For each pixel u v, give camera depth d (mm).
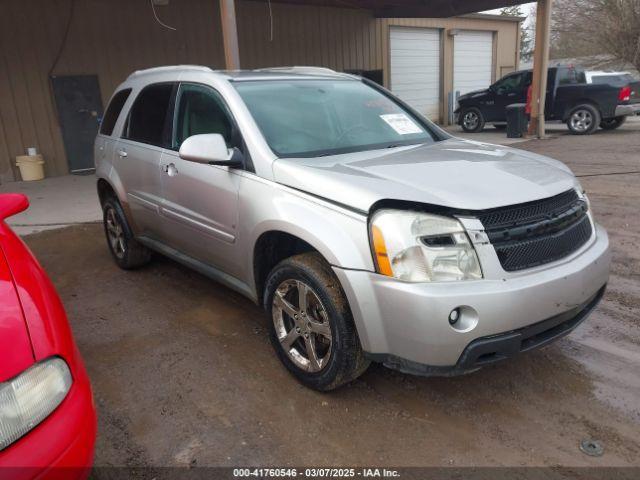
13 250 2424
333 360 2816
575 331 3672
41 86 11023
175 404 3000
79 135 11602
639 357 3318
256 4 14148
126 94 4918
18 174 10984
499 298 2426
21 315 1962
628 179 8359
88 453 1886
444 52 19734
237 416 2875
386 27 17641
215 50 13430
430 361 2477
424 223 2482
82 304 4461
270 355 3506
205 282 4844
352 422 2797
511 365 3277
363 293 2570
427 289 2412
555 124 17359
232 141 3467
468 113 16766
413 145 3676
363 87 4277
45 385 1847
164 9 12406
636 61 21344
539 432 2670
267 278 3189
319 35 15773
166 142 4117
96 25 11477
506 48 22188
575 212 2873
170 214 4082
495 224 2543
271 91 3730
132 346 3689
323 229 2717
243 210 3256
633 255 5074
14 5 10461
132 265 5133
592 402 2891
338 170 2930
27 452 1715
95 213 7848
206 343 3695
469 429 2711
